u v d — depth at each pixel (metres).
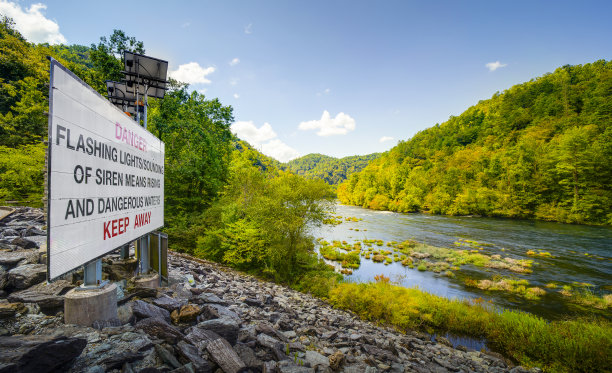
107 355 2.88
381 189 98.75
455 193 71.94
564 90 99.38
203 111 24.42
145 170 5.42
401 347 8.05
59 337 2.68
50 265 2.59
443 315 12.22
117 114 4.16
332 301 13.55
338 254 26.06
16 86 47.31
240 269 17.56
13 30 71.00
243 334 4.68
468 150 99.62
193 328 3.97
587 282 19.14
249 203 21.92
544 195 55.78
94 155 3.48
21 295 3.86
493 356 9.58
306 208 17.56
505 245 31.47
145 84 8.09
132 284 5.56
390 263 24.83
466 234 39.16
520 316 11.83
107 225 3.84
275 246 16.78
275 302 9.02
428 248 29.53
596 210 46.97
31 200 19.25
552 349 9.70
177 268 9.27
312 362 4.64
